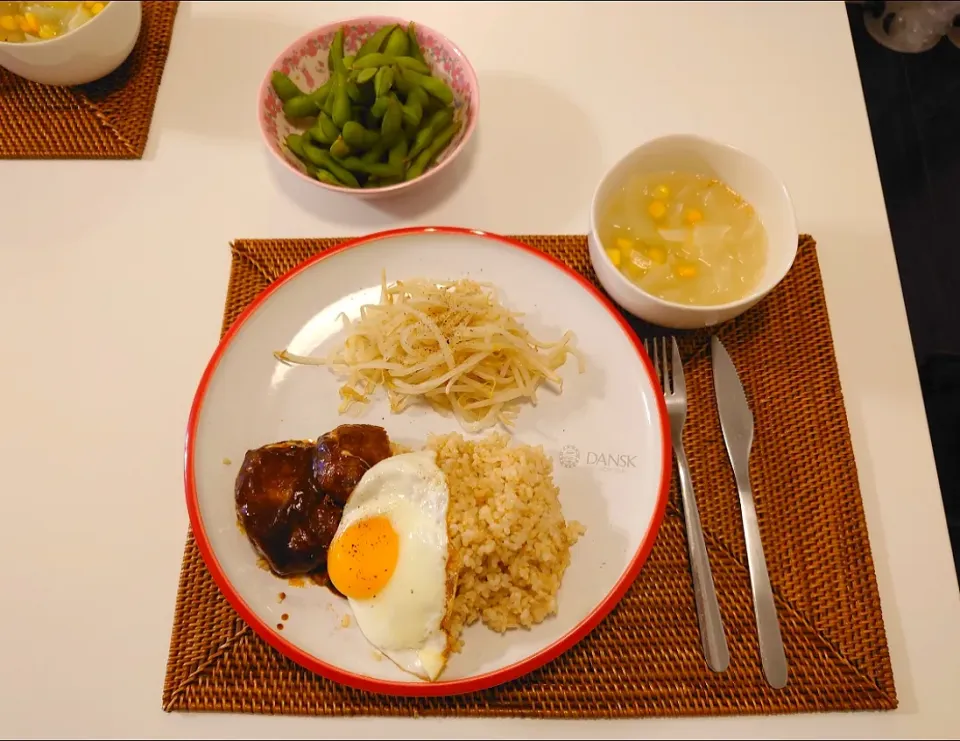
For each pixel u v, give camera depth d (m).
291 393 0.47
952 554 0.45
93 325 0.50
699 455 0.46
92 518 0.45
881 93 0.64
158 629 0.43
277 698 0.41
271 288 0.48
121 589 0.43
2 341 0.49
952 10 0.63
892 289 0.51
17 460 0.47
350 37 0.53
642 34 0.59
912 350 0.49
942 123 0.63
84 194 0.53
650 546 0.42
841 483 0.45
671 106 0.56
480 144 0.55
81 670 0.42
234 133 0.55
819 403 0.47
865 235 0.52
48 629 0.43
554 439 0.46
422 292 0.48
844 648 0.41
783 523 0.44
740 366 0.48
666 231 0.48
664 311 0.44
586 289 0.48
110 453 0.47
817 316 0.49
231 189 0.53
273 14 0.59
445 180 0.54
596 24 0.59
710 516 0.44
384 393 0.47
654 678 0.41
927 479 0.46
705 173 0.48
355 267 0.49
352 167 0.50
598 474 0.45
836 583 0.43
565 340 0.47
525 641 0.41
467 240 0.49
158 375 0.49
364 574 0.41
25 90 0.55
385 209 0.53
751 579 0.42
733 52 0.58
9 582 0.44
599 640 0.42
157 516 0.45
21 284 0.51
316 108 0.51
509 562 0.42
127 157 0.54
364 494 0.42
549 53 0.58
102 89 0.55
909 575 0.44
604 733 0.40
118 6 0.51
